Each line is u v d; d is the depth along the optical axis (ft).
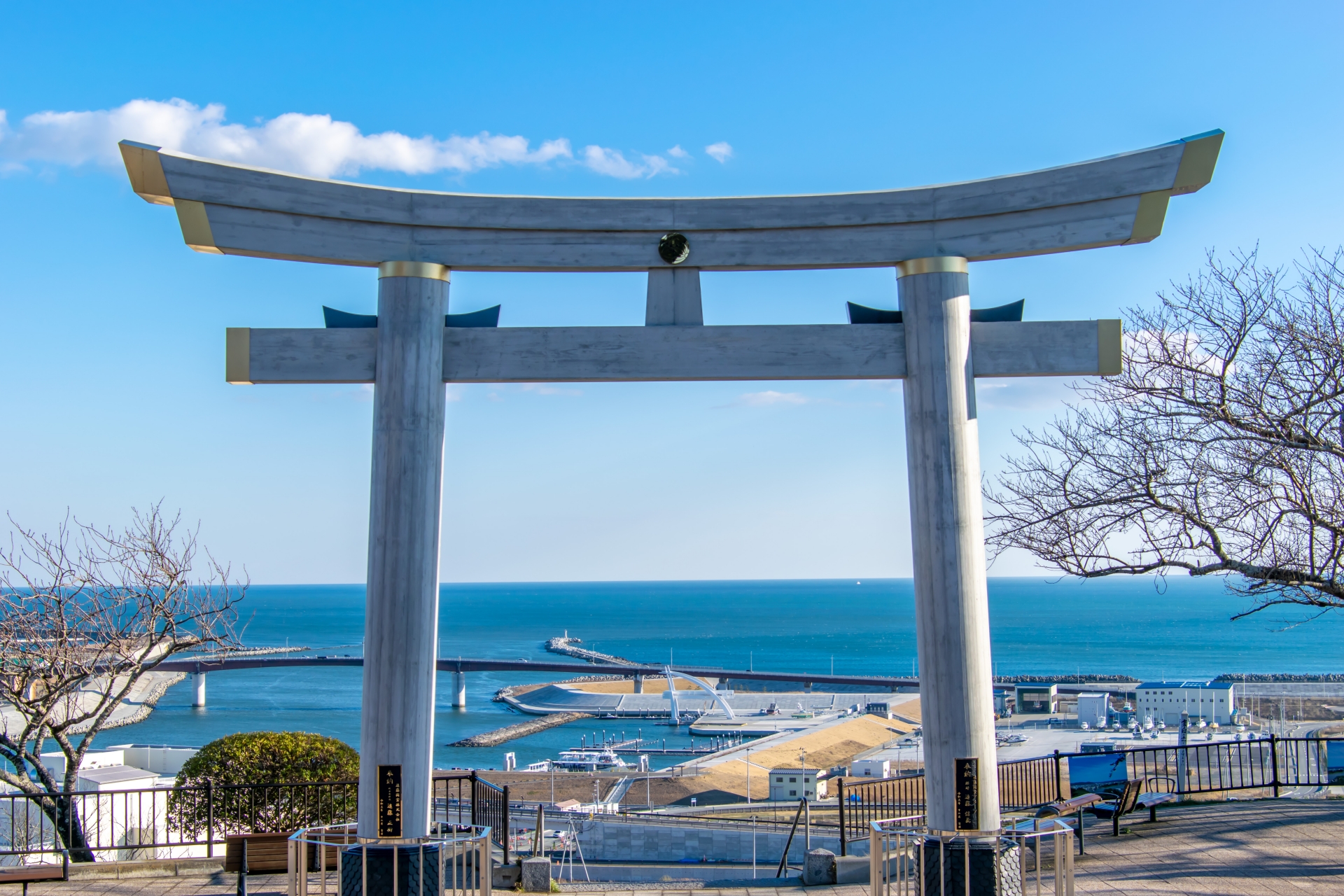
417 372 28.89
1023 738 282.77
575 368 29.66
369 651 27.94
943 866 26.96
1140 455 44.50
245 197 28.68
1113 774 48.73
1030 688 365.81
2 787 60.03
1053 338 29.76
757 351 29.81
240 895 32.32
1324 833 37.58
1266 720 284.41
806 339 29.81
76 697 49.29
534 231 30.01
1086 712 319.88
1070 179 29.60
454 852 27.27
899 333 29.78
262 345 29.14
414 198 29.63
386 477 28.43
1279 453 41.86
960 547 28.50
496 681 582.35
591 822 90.89
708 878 72.02
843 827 42.57
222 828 44.27
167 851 49.88
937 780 27.99
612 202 30.04
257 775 44.91
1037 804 47.26
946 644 28.17
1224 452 43.39
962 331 29.45
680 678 513.04
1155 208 29.50
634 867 76.28
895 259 29.91
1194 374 44.73
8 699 44.11
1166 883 32.07
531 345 29.71
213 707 427.74
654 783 208.44
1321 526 41.06
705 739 378.53
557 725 418.10
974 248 29.81
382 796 27.22
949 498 28.63
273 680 534.37
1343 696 313.94
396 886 25.59
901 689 493.36
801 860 72.18
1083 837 38.45
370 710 27.68
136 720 374.43
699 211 30.12
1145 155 29.48
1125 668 542.57
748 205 30.14
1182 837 38.68
